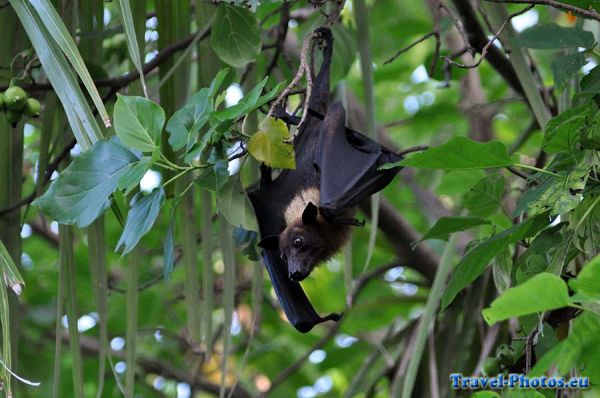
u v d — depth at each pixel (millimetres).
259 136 8547
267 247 10539
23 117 10961
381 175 10508
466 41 11289
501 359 9555
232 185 9305
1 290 8500
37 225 20516
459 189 12453
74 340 10062
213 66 11500
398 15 21547
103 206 8453
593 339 7223
